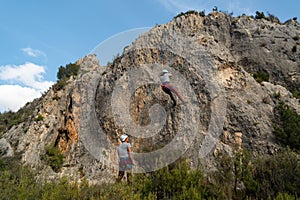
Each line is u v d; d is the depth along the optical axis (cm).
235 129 2030
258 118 2089
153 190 1039
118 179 1173
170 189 1021
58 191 923
